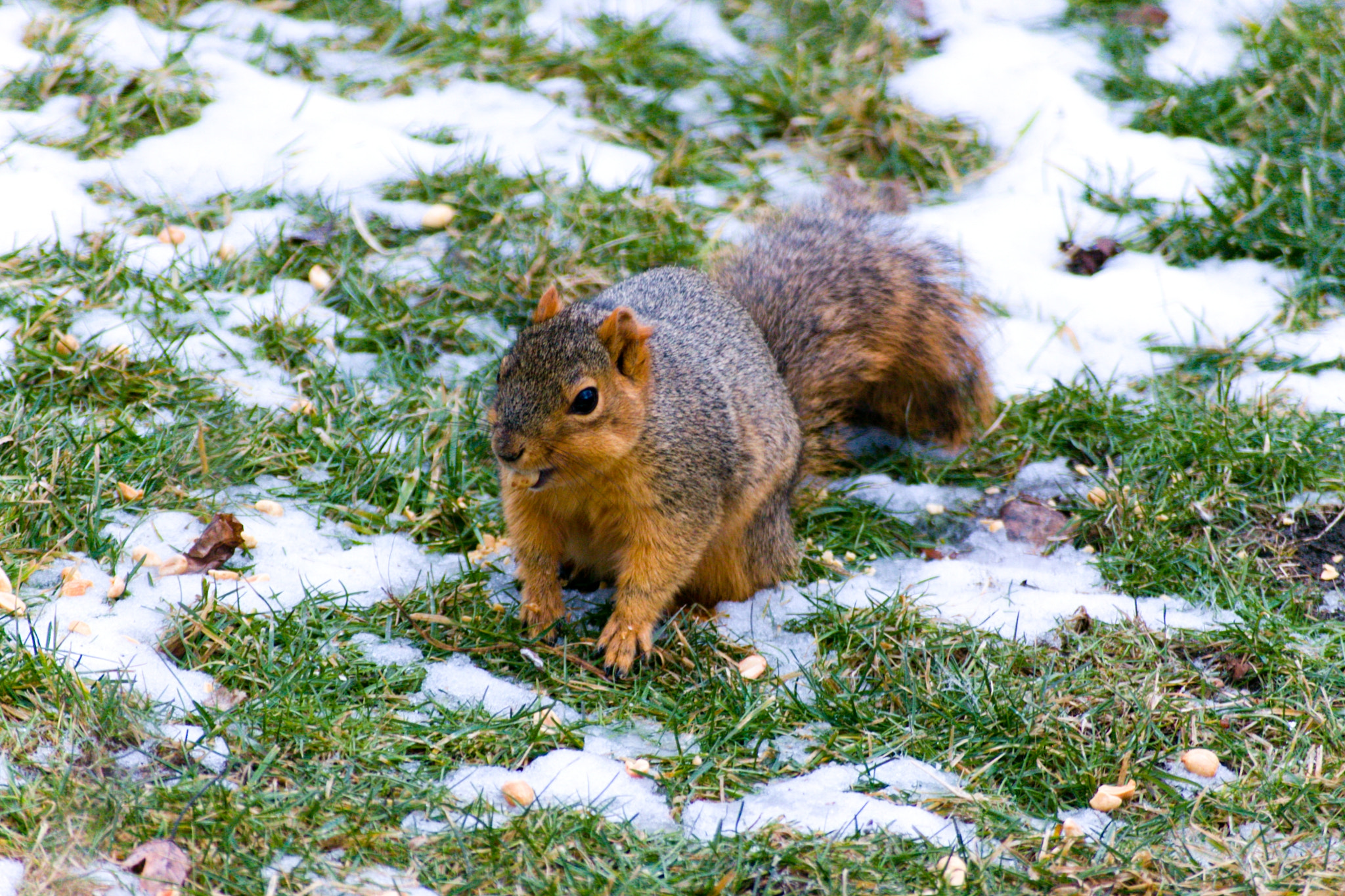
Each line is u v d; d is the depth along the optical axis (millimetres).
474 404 10578
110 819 6441
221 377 10594
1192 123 14320
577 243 12438
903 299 10930
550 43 15461
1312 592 9398
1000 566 9812
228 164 13055
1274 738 7895
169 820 6492
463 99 14531
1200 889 6730
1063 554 10047
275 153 13281
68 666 7484
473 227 12727
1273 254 12867
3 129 12953
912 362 11039
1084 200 13539
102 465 9352
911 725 7867
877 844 6887
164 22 14969
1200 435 10617
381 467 9883
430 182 12969
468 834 6699
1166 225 13047
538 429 7777
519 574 8812
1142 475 10562
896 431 11445
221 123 13586
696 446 8469
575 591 9547
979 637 8641
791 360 10352
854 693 8148
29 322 10586
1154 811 7312
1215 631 8812
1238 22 15727
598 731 7789
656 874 6570
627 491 8320
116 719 7062
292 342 11031
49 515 8766
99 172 12742
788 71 14945
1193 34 15688
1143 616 9102
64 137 13047
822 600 9148
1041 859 6863
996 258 12844
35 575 8422
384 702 7688
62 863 6164
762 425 9156
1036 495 10656
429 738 7438
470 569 9188
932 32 15883
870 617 8875
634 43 15148
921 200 13789
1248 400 11133
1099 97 14930
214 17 15320
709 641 8789
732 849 6746
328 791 6840
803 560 9797
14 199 11992
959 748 7770
